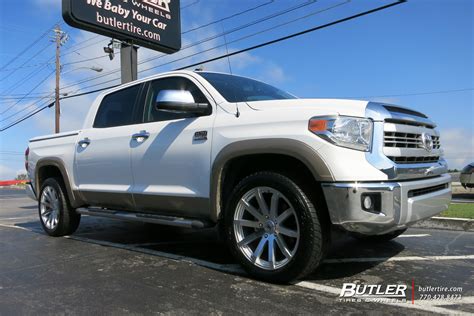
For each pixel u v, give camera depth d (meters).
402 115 3.32
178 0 12.07
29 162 6.16
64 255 4.50
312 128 3.04
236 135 3.44
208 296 3.03
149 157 4.20
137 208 4.48
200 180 3.72
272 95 4.32
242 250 3.43
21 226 7.23
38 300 3.06
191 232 5.87
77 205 5.37
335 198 2.91
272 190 3.25
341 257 4.11
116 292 3.19
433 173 3.49
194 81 4.06
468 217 5.97
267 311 2.73
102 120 5.07
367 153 2.97
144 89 4.61
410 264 3.85
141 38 10.90
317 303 2.86
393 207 2.92
